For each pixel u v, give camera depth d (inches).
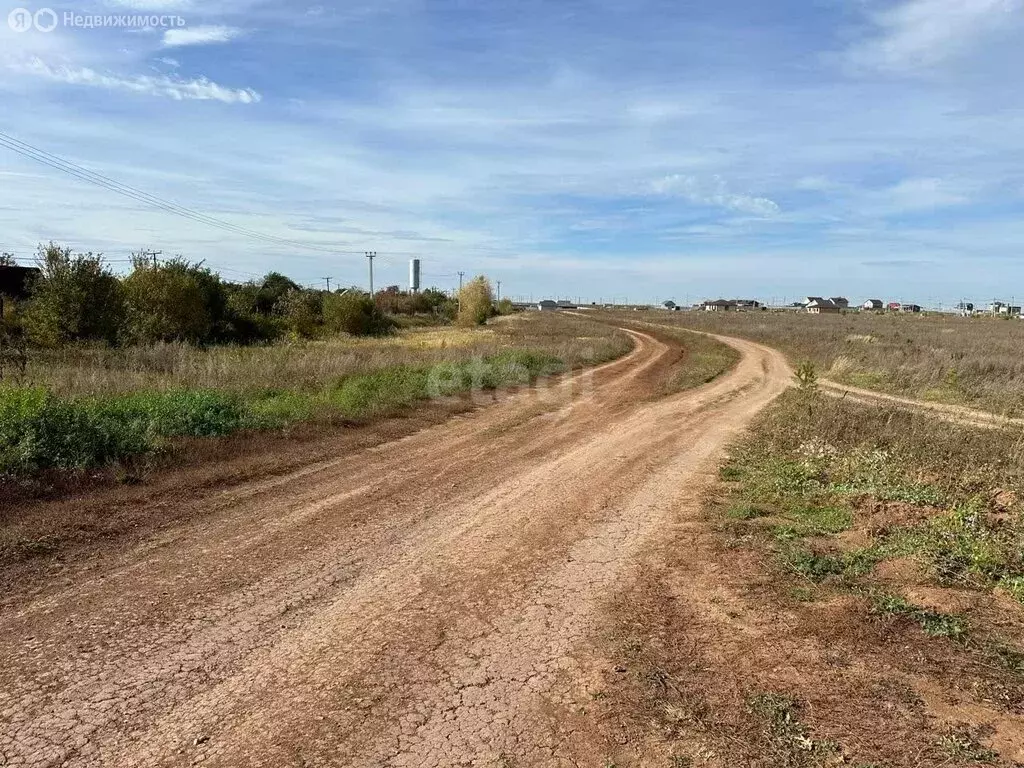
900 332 1983.3
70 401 383.2
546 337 1617.9
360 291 1692.9
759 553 218.1
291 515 257.3
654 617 171.6
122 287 918.4
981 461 350.0
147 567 201.6
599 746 117.5
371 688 136.8
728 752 115.3
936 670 143.3
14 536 217.6
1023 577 192.9
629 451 398.0
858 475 319.3
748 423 513.0
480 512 267.9
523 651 153.3
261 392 503.2
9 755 113.3
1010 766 111.1
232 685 137.2
